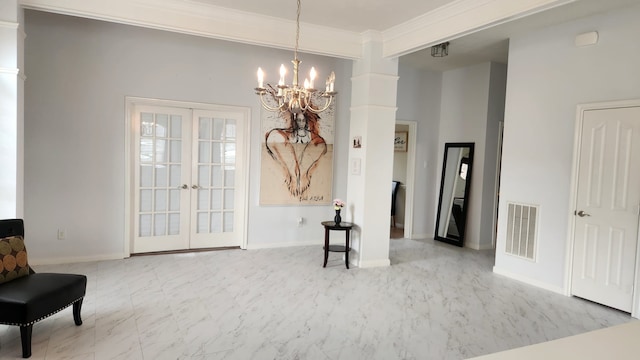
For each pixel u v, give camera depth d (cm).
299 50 483
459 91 684
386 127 518
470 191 658
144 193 539
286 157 605
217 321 339
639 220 374
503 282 472
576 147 425
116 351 283
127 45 506
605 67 404
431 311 376
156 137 539
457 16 407
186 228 566
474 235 647
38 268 466
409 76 689
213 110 566
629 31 385
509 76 498
